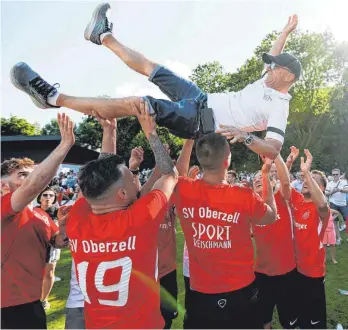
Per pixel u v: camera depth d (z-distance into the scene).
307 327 3.37
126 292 1.81
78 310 2.91
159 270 3.59
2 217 2.25
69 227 1.94
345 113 29.81
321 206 3.19
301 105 29.17
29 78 2.65
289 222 3.36
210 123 2.66
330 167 30.70
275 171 4.07
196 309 2.37
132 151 3.00
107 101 2.50
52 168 2.01
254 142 2.28
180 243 8.53
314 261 3.29
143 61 2.96
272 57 2.78
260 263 3.46
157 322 1.92
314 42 28.50
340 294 5.13
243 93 2.78
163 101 2.57
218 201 2.24
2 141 21.20
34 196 2.10
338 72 29.69
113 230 1.80
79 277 1.87
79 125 42.47
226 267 2.29
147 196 1.91
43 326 2.69
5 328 2.51
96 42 3.02
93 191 1.86
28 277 2.60
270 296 3.41
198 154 2.32
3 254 2.49
